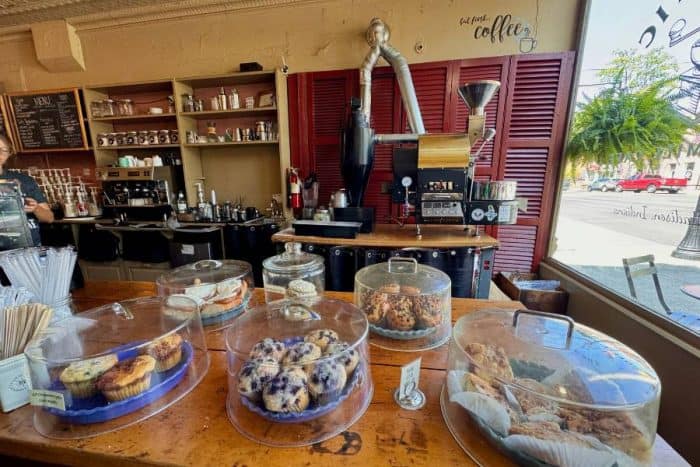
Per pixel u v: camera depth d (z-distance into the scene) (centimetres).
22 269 88
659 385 52
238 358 64
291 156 273
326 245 193
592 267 192
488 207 178
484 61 226
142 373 62
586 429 47
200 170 299
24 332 67
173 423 59
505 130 230
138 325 81
